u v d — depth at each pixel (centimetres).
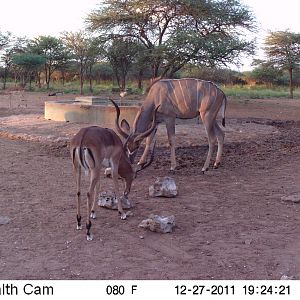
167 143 973
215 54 2116
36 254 429
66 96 2561
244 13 2236
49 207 562
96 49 2444
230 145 1005
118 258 425
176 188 620
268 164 837
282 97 3134
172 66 2277
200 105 766
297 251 444
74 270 398
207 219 532
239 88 3912
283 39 3397
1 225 500
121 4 2312
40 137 1003
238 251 443
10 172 726
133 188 655
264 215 548
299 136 1181
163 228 486
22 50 3853
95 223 514
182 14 2264
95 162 473
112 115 1125
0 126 1153
